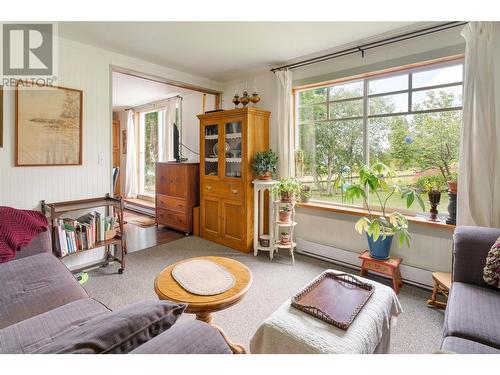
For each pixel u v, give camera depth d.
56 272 1.73
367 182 2.56
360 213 2.88
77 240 2.63
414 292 2.45
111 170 3.12
